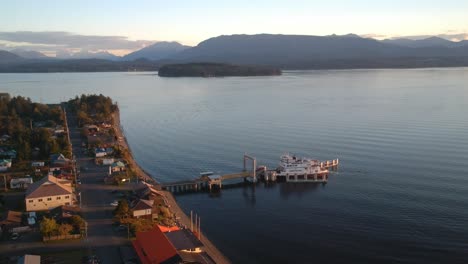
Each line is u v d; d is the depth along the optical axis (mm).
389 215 98750
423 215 97812
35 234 80000
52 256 71125
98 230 82188
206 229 94000
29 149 134625
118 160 134500
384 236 88312
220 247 84875
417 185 117188
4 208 92625
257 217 101312
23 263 64938
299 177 131875
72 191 102375
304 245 85688
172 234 77062
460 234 88000
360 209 103500
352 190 117312
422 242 85188
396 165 136500
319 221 97562
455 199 106250
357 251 82562
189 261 65875
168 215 95250
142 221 87312
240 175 128750
